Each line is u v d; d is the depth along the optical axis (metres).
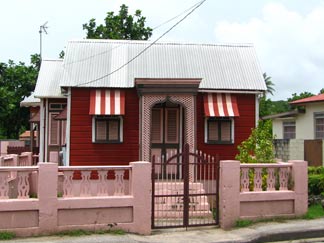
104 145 14.91
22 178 9.55
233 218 10.66
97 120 14.89
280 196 11.05
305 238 10.09
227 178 10.67
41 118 17.97
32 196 11.60
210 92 15.26
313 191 13.27
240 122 15.53
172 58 16.55
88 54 16.38
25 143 29.64
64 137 18.00
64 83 14.87
